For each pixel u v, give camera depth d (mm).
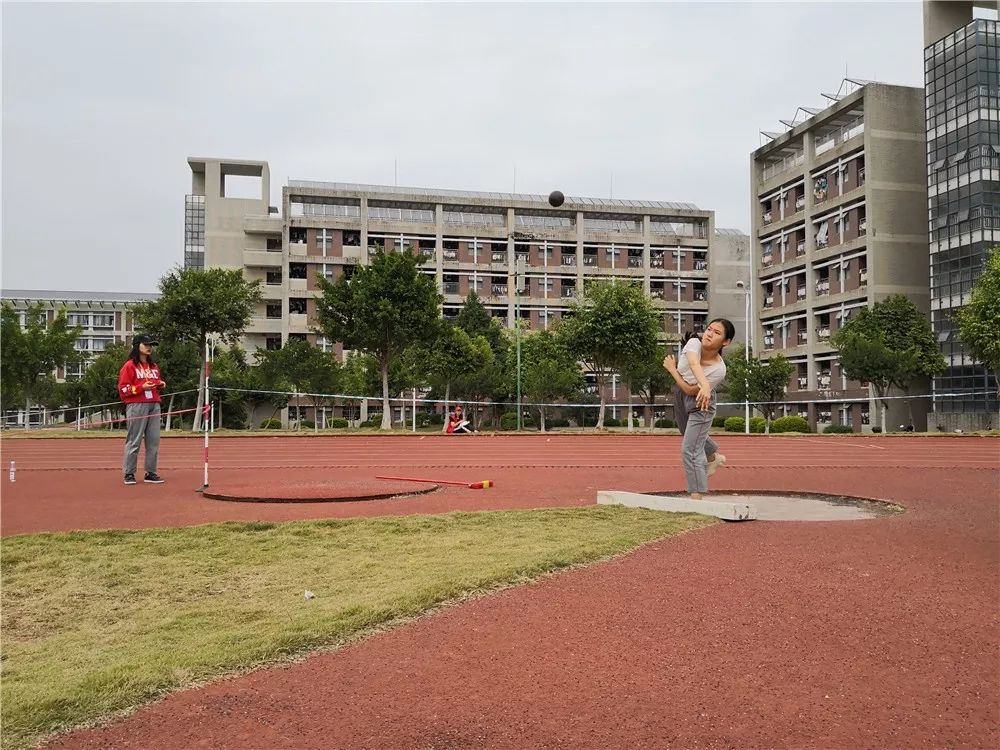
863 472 14516
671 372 8773
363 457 19484
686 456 8688
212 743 3008
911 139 50531
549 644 4023
